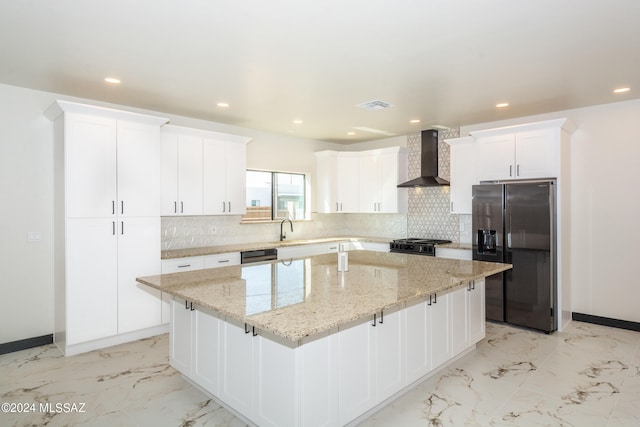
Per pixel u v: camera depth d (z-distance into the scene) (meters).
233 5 2.08
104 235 3.59
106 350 3.56
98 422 2.34
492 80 3.36
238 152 5.03
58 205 3.60
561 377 2.96
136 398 2.63
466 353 3.35
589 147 4.32
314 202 6.50
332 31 2.40
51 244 3.76
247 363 2.17
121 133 3.69
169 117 4.60
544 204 4.00
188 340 2.68
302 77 3.25
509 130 4.39
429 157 5.63
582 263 4.41
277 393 1.99
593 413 2.44
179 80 3.33
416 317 2.65
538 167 4.18
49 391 2.74
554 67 3.04
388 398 2.53
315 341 1.96
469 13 2.17
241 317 1.79
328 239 6.05
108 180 3.61
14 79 3.32
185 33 2.42
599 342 3.73
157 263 3.95
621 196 4.15
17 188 3.57
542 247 4.01
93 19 2.23
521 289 4.16
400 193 5.98
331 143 6.78
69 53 2.74
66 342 3.39
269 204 5.98
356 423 2.30
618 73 3.19
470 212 5.07
